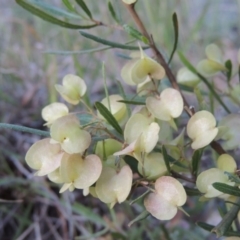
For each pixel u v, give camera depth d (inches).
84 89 6.3
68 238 11.5
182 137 6.3
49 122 6.0
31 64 15.1
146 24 16.7
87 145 5.3
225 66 7.7
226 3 20.4
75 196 11.9
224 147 6.6
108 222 10.2
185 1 17.7
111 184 5.4
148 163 5.7
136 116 5.6
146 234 11.1
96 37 6.7
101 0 16.7
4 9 18.7
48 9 7.2
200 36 17.6
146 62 6.0
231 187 5.4
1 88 14.4
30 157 5.5
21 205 11.8
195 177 6.2
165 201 5.4
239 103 8.1
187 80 8.0
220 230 5.6
